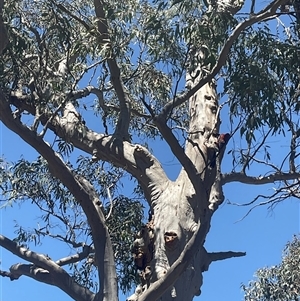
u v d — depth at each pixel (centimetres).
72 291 844
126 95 963
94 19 848
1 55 801
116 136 912
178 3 737
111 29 836
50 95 837
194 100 950
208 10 751
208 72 787
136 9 888
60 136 919
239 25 719
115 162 909
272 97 749
